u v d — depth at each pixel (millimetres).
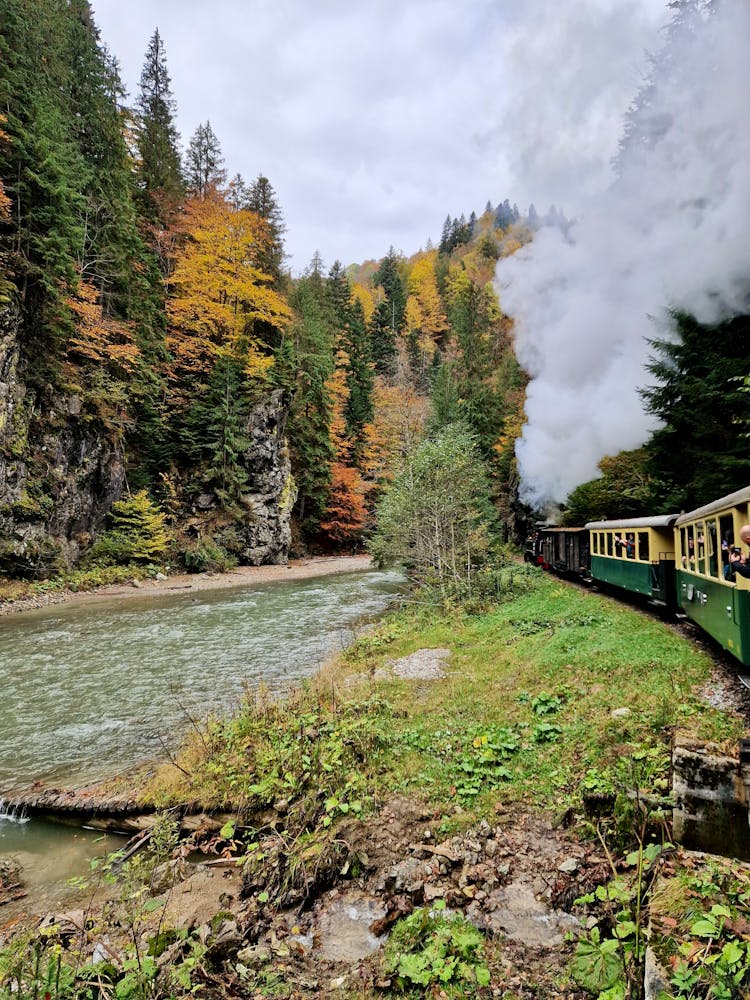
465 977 3820
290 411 46281
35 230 24891
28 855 6277
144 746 9016
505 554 27031
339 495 50719
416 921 4426
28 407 24719
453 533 19797
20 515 24266
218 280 39594
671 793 5188
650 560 12992
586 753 6516
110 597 25250
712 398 13523
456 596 17922
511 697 8695
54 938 4543
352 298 71500
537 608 15422
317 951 4324
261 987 3928
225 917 4688
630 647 9820
